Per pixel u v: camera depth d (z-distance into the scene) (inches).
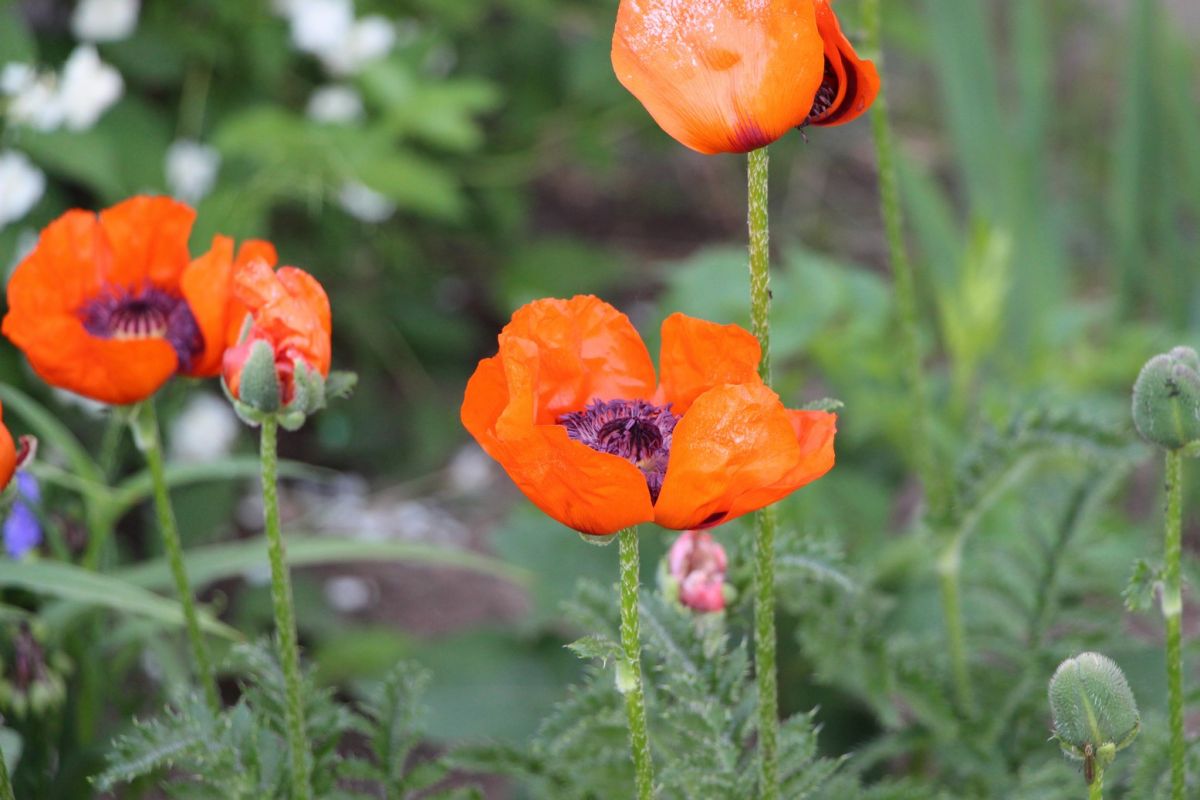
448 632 75.3
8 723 52.7
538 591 62.7
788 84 42.6
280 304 45.1
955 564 53.5
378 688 50.0
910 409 69.3
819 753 60.0
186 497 75.9
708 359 43.3
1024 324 79.4
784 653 61.4
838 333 71.6
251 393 44.8
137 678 61.6
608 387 44.0
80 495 59.5
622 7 43.1
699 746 47.8
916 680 52.7
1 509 49.5
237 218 77.9
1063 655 53.4
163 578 55.2
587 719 49.4
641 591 48.9
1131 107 81.8
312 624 72.2
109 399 46.9
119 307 47.8
